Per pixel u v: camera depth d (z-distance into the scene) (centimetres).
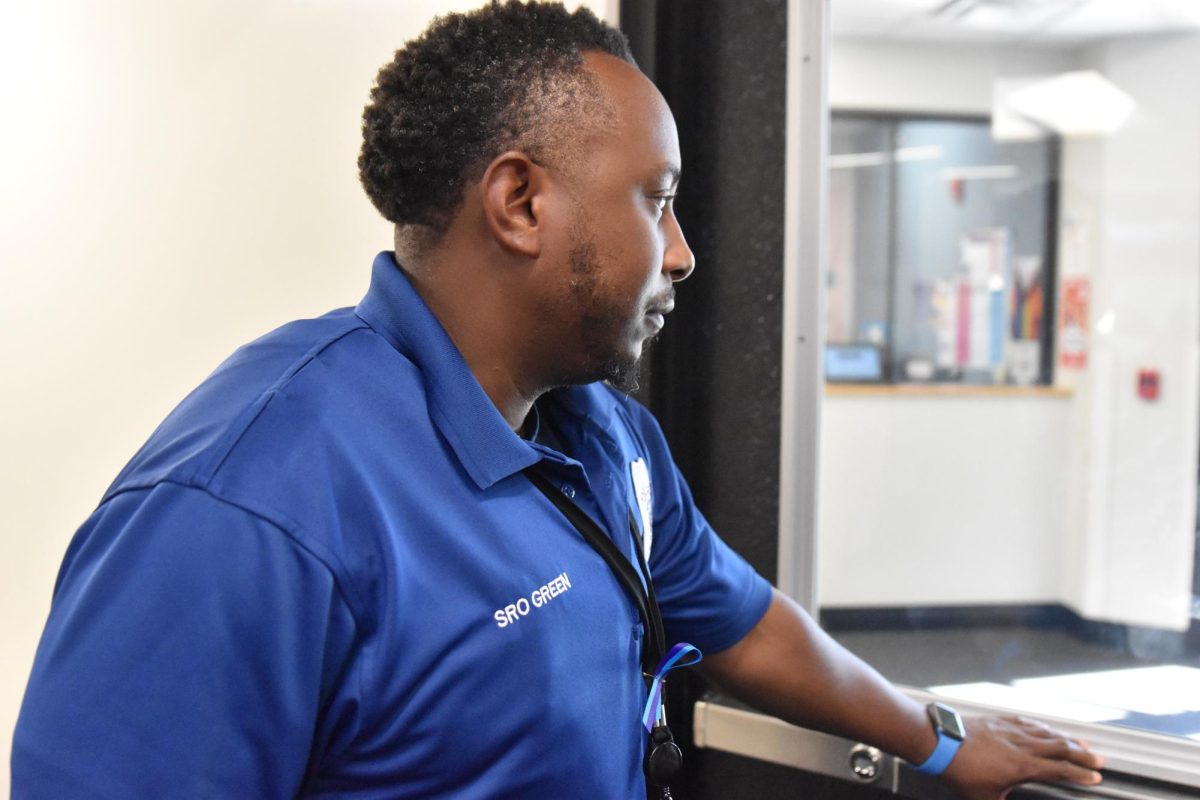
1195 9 264
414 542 49
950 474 299
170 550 44
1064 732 89
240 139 108
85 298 120
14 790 43
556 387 62
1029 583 296
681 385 105
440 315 57
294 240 107
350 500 48
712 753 103
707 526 83
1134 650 200
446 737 49
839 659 82
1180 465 280
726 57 100
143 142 113
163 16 110
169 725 42
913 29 279
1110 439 290
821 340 99
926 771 81
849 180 295
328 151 104
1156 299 284
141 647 43
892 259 300
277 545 45
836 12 226
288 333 55
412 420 52
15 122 120
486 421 54
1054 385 300
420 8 98
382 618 47
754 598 81
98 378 120
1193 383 278
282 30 105
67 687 43
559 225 53
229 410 49
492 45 53
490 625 50
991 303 303
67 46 116
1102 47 282
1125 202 287
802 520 100
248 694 44
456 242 55
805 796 99
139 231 115
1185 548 277
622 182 54
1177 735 85
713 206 103
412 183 54
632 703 60
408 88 54
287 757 46
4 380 127
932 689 105
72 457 124
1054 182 294
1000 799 80
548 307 55
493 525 53
